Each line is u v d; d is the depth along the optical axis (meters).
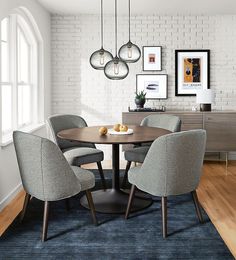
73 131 4.12
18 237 3.12
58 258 2.74
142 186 3.27
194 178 3.26
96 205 3.90
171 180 3.10
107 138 3.61
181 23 6.21
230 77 6.28
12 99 4.64
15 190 4.34
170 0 5.18
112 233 3.21
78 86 6.36
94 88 6.36
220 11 5.93
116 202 3.97
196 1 5.25
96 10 5.85
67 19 6.24
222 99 6.31
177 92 6.30
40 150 2.95
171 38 6.24
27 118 5.57
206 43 6.24
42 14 5.63
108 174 5.34
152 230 3.27
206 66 6.26
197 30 6.22
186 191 3.23
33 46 5.61
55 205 3.97
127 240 3.06
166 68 6.29
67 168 3.04
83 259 2.72
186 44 6.25
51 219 3.55
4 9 3.93
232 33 6.22
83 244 2.98
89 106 6.39
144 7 5.62
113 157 4.13
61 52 6.30
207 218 3.57
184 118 5.77
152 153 3.11
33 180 3.08
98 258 2.73
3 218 3.60
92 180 3.34
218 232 3.23
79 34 6.27
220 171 5.55
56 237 3.12
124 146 5.91
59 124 4.62
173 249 2.89
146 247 2.92
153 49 6.25
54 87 6.36
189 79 6.28
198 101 5.83
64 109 6.39
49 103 6.21
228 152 6.29
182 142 3.05
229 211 3.79
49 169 2.98
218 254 2.80
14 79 4.62
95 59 3.81
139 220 3.52
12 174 4.29
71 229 3.29
